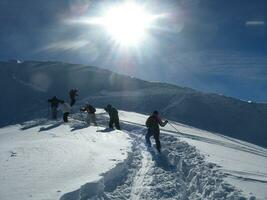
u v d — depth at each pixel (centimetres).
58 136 2322
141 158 1733
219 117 11538
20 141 2166
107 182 1261
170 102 12138
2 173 1234
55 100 3344
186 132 3250
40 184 1101
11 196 985
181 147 2034
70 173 1248
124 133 2470
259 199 1053
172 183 1358
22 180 1148
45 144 1872
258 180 1292
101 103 12212
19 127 3111
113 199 1165
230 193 1121
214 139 3145
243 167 1530
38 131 2647
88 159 1494
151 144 2056
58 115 3794
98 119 3366
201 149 1966
